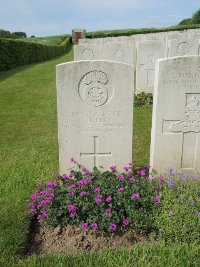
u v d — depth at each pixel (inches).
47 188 47.0
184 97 51.0
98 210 42.1
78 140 52.0
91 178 48.1
